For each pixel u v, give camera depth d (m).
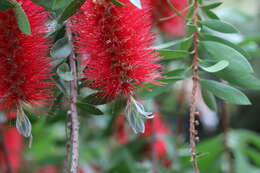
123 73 0.61
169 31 0.81
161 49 0.64
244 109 1.30
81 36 0.61
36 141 0.97
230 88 0.64
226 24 0.64
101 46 0.61
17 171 0.94
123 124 0.88
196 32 0.65
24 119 0.62
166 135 0.84
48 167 1.01
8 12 0.60
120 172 0.84
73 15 0.61
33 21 0.61
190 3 0.65
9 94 0.61
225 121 0.83
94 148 0.92
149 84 0.65
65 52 0.62
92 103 0.65
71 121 0.62
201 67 0.64
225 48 0.64
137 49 0.61
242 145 0.85
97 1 0.60
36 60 0.61
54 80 0.64
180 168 0.84
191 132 0.62
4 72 0.61
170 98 0.90
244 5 1.33
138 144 0.85
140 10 0.61
